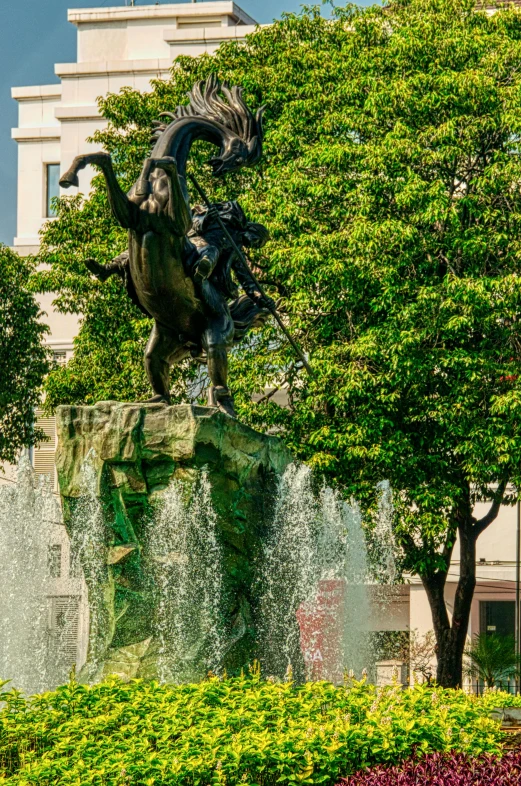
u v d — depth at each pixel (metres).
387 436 24.72
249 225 15.45
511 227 25.34
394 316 24.52
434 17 27.62
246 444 14.32
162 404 13.78
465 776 10.55
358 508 21.03
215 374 14.66
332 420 25.09
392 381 24.31
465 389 24.47
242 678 12.83
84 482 13.95
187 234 14.77
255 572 14.67
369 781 10.38
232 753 10.33
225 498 14.01
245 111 15.52
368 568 24.64
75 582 17.66
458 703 12.99
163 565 13.96
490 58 26.44
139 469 13.77
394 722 11.40
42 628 17.55
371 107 26.00
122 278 14.76
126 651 13.97
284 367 27.42
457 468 25.36
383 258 24.59
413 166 25.80
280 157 27.27
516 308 24.81
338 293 25.12
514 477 24.52
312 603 16.67
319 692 12.52
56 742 11.03
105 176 13.38
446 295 24.42
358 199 25.33
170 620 13.98
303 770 10.45
